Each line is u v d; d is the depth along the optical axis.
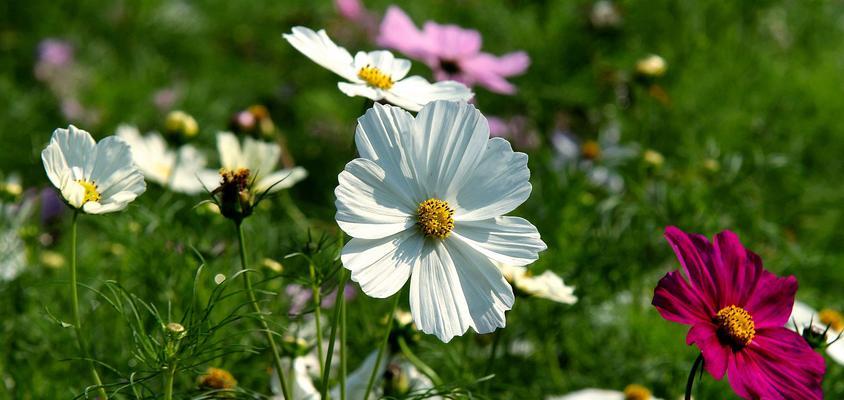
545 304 1.11
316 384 0.98
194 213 1.06
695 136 1.58
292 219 1.28
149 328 1.01
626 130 1.64
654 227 1.24
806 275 1.27
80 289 1.10
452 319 0.80
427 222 0.80
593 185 1.42
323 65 0.84
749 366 0.82
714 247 0.84
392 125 0.80
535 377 1.10
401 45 1.25
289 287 1.08
